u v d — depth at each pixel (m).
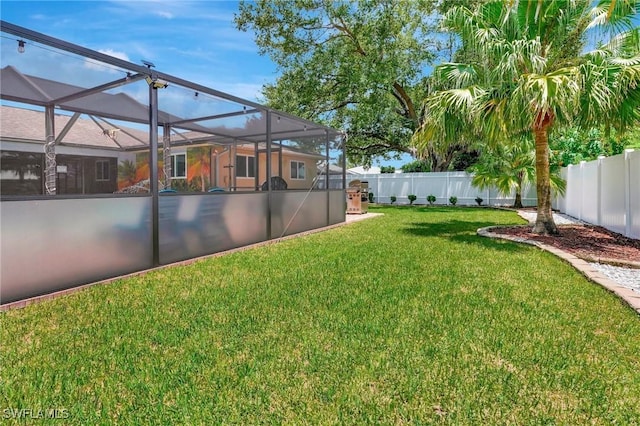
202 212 5.38
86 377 2.03
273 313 2.99
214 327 2.71
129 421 1.67
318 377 2.03
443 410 1.75
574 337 2.53
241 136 9.52
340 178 11.88
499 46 5.86
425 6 14.55
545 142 6.96
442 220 10.12
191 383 1.97
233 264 4.80
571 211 10.70
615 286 3.62
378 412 1.73
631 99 5.64
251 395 1.86
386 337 2.52
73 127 7.12
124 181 7.29
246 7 14.83
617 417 1.71
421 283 3.86
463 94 6.25
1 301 3.17
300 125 8.23
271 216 6.92
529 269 4.45
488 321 2.81
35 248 3.41
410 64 14.66
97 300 3.33
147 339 2.50
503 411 1.74
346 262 4.87
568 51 6.48
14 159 6.18
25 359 2.22
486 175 12.80
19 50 3.67
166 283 3.90
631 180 6.50
